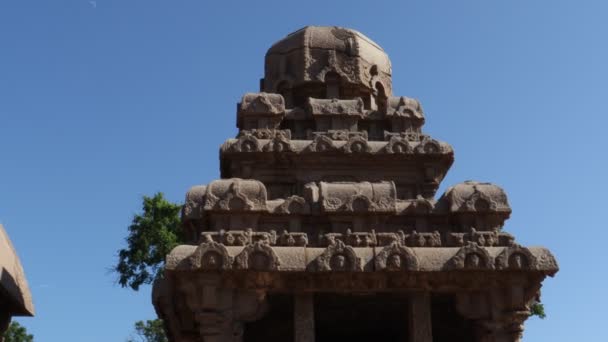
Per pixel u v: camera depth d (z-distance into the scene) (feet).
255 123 77.66
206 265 53.78
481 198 63.00
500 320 57.06
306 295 56.90
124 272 114.73
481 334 58.08
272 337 69.05
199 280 54.24
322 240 59.31
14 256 73.77
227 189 61.31
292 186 73.26
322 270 54.60
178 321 63.72
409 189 74.38
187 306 58.34
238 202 60.44
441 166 75.00
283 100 78.79
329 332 76.59
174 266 53.72
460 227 63.31
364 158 73.77
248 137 72.90
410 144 74.74
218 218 60.64
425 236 60.18
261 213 61.41
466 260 55.98
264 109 77.36
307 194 64.90
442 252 57.00
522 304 56.85
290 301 62.75
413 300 57.93
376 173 74.23
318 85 82.79
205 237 56.44
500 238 60.85
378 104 86.28
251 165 72.74
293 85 83.15
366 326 74.59
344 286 56.75
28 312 77.05
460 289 57.62
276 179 73.05
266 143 72.69
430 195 73.87
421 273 56.13
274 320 69.26
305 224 62.85
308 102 79.30
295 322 56.08
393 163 74.54
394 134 77.25
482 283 57.36
